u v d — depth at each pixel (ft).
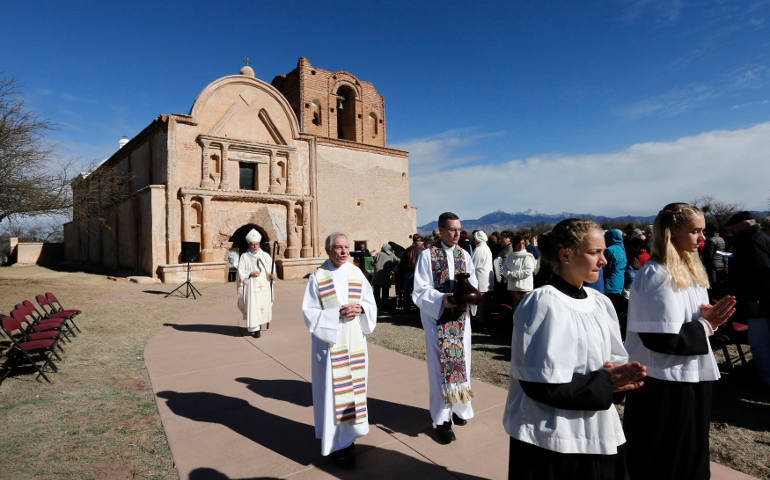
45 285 44.21
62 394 15.51
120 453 11.18
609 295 19.47
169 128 55.16
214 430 12.53
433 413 11.75
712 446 11.14
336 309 10.78
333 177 72.13
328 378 10.66
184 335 25.43
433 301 11.43
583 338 5.78
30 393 15.58
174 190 55.31
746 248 15.20
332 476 9.98
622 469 6.07
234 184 61.21
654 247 7.95
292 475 10.05
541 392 5.50
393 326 27.99
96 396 15.31
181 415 13.65
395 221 80.07
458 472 10.04
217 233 58.90
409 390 15.76
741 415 13.08
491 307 26.40
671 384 7.50
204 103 58.70
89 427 12.76
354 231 74.23
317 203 69.62
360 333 11.42
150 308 34.55
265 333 26.11
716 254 26.27
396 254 37.55
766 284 14.71
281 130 65.87
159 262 54.08
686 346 7.15
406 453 11.01
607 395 5.34
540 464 5.83
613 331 6.38
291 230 65.77
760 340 15.10
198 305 37.24
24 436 12.12
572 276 6.13
